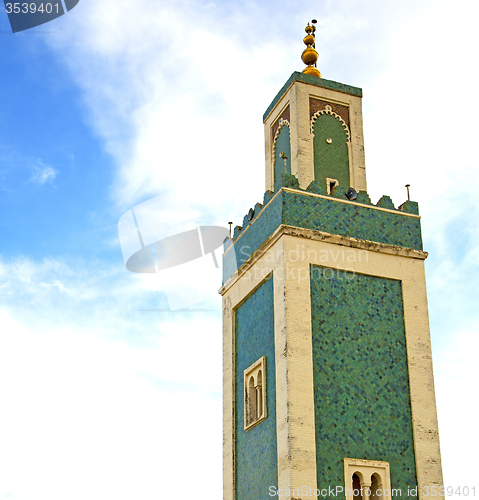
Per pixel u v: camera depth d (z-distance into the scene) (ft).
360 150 85.97
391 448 67.62
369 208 77.46
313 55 91.71
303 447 63.93
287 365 66.80
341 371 68.90
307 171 81.87
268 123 92.48
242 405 76.48
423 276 76.74
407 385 71.05
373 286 74.23
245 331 79.10
